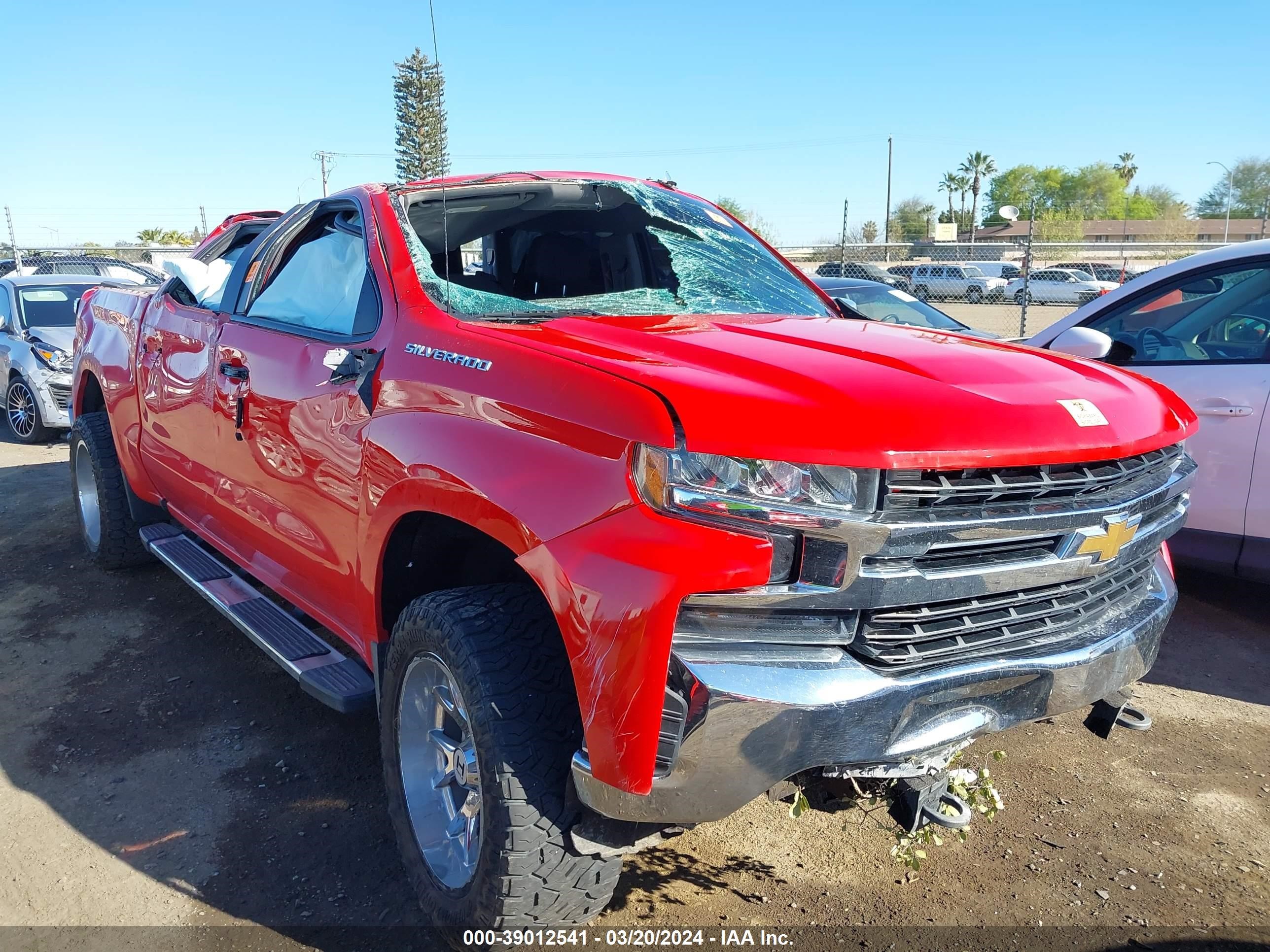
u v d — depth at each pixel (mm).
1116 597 2354
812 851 2734
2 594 4848
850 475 1820
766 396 1920
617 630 1770
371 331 2725
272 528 3145
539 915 2064
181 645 4188
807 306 3379
